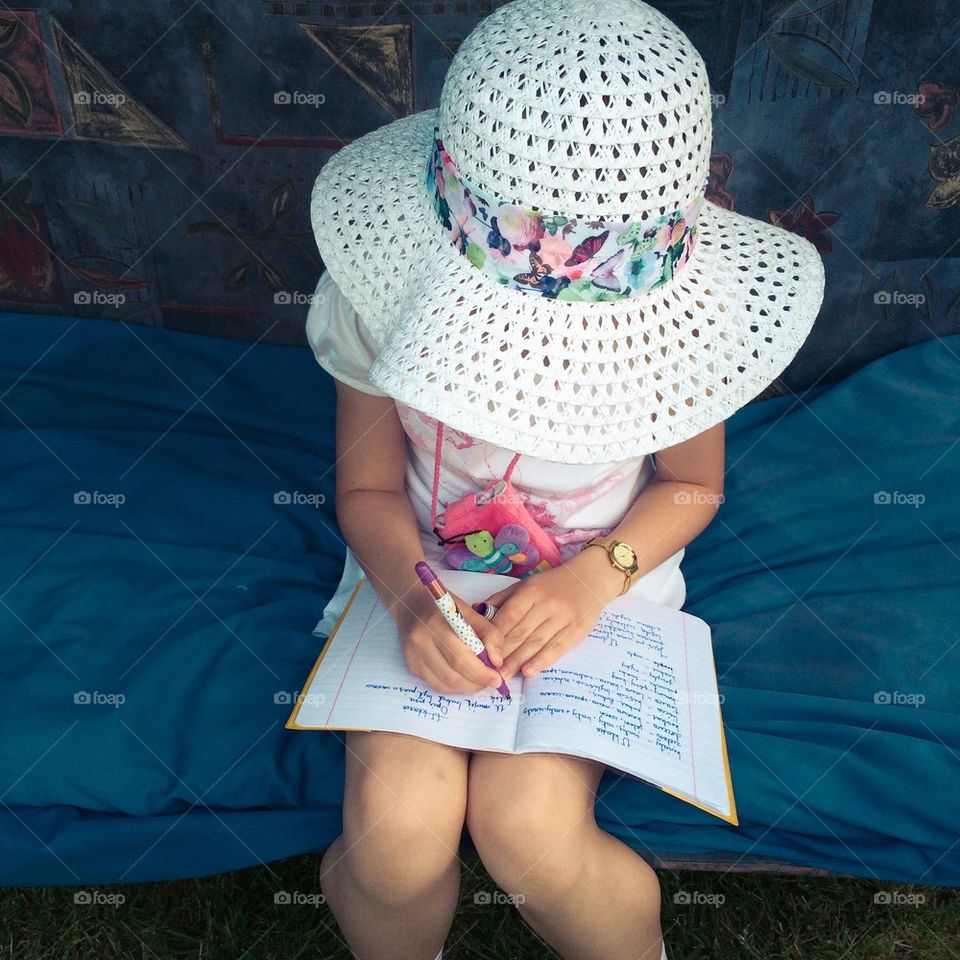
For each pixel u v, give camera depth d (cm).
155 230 204
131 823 135
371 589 146
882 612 161
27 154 196
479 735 121
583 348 116
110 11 178
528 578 135
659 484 148
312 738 142
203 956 143
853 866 136
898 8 169
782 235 134
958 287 200
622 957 126
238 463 187
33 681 146
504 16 116
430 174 127
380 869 117
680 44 114
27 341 209
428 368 115
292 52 181
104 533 169
